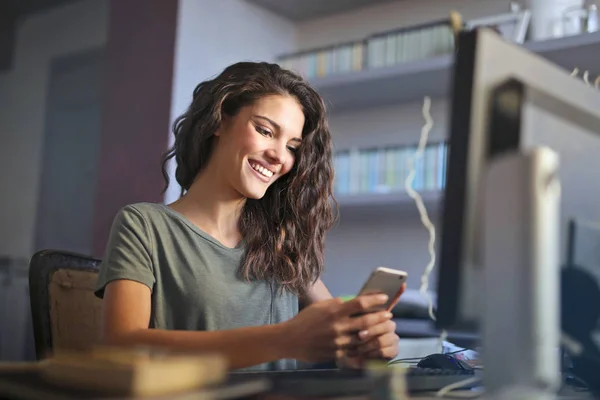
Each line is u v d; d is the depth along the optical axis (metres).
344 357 0.94
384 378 0.80
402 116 3.07
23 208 4.11
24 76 4.16
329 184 1.60
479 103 0.67
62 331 1.25
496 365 0.65
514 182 0.64
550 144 0.72
